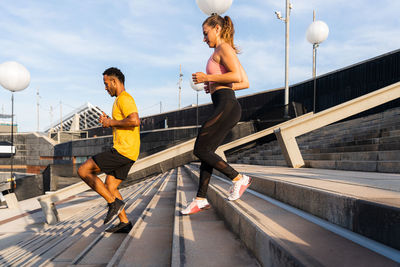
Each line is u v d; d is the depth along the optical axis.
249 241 1.42
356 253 0.87
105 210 4.43
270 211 1.69
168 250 1.77
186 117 24.38
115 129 2.58
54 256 2.23
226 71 2.10
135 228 2.28
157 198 4.19
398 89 5.92
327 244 0.99
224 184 3.19
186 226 1.95
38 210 6.28
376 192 1.36
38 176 8.55
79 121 57.41
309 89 14.39
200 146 2.07
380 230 0.97
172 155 6.99
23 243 3.07
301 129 5.53
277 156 7.62
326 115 5.67
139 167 6.89
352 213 1.16
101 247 2.16
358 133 6.14
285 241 1.03
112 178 2.57
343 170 4.23
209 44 2.20
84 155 29.36
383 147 4.29
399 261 0.78
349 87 12.40
